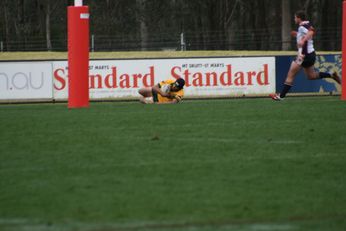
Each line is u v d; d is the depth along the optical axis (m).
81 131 53.19
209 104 71.75
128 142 48.41
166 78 81.12
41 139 49.88
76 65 69.12
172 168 40.53
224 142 48.34
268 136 50.72
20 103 80.19
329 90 83.38
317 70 83.44
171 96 74.56
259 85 82.25
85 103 70.12
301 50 71.81
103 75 80.62
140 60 80.94
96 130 53.62
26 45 183.25
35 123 57.69
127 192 35.16
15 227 29.31
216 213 31.47
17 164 41.72
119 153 44.72
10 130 54.06
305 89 82.94
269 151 45.34
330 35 194.62
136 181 37.44
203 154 44.41
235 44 189.62
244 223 30.02
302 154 44.47
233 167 40.84
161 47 186.75
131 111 65.31
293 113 62.75
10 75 79.44
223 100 77.94
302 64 72.44
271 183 37.12
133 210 31.89
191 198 34.03
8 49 178.00
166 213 31.45
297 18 71.25
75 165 41.34
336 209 32.25
